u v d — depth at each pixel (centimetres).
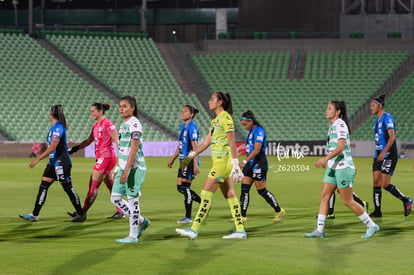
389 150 4466
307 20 18350
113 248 3048
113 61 17538
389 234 3562
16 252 2934
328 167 3394
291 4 18400
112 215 4475
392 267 2584
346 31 18162
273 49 18212
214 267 2583
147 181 7581
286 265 2623
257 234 3553
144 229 3481
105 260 2733
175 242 3244
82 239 3366
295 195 6006
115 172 3412
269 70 17675
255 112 16700
